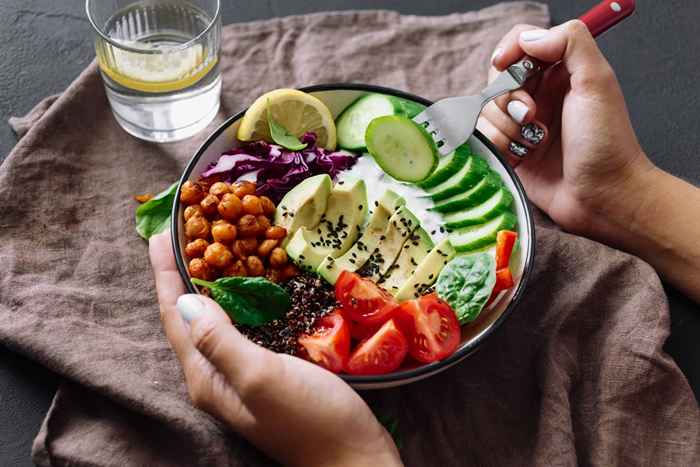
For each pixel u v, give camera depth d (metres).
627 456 0.67
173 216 0.64
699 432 0.67
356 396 0.60
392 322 0.61
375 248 0.65
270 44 0.80
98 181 0.73
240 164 0.67
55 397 0.65
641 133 0.78
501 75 0.71
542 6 0.82
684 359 0.70
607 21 0.71
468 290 0.62
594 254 0.71
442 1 0.83
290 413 0.59
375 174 0.68
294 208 0.65
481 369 0.68
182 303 0.60
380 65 0.80
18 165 0.71
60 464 0.63
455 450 0.66
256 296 0.61
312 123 0.69
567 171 0.73
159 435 0.65
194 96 0.73
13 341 0.65
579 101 0.71
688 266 0.71
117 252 0.70
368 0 0.83
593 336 0.70
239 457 0.64
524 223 0.66
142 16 0.74
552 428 0.66
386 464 0.60
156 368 0.66
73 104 0.74
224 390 0.61
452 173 0.68
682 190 0.71
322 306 0.63
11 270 0.68
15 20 0.79
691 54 0.81
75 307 0.68
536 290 0.70
